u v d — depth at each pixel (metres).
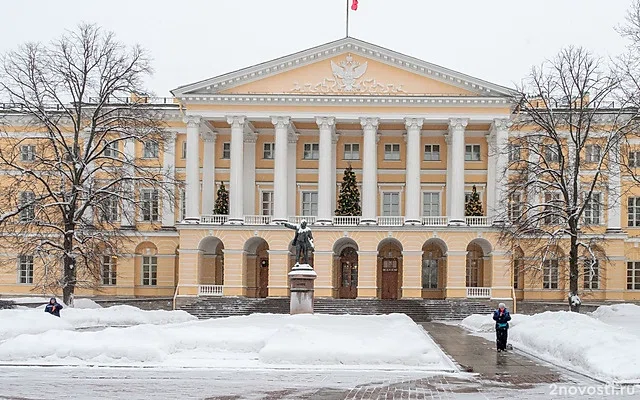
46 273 50.94
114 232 53.75
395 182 70.06
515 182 52.34
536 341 30.55
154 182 54.50
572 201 51.31
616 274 68.12
